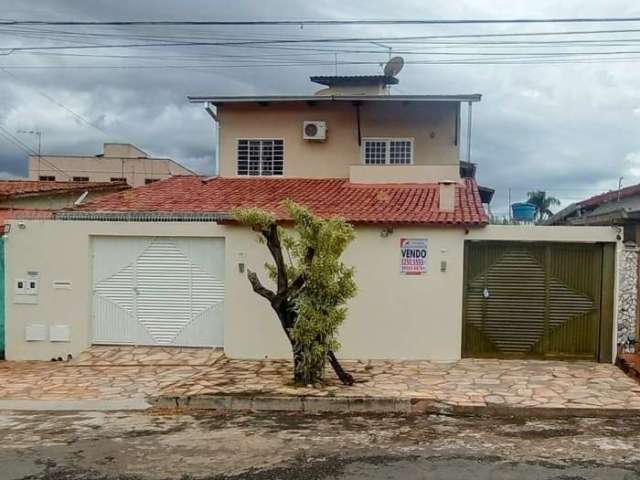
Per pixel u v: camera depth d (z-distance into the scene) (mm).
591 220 17734
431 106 20547
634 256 11609
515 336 11875
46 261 12664
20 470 6375
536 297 11789
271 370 11094
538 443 7230
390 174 18062
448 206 12539
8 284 12695
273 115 21188
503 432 7719
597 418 8445
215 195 17078
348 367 11227
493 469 6297
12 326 12688
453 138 20516
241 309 12188
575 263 11688
